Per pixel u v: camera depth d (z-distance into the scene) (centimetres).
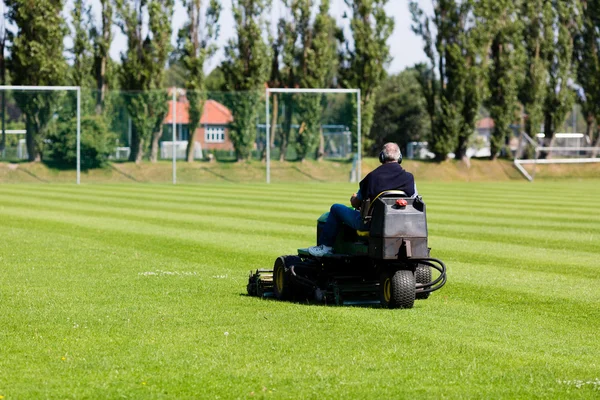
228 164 5622
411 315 1155
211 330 1046
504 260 1805
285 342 980
